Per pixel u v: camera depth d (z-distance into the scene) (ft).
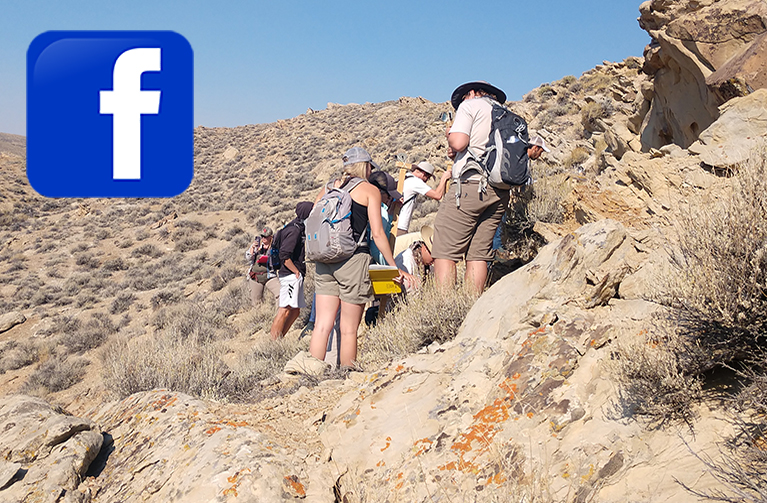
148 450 9.36
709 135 14.75
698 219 7.92
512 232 20.56
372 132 183.01
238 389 16.87
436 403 9.30
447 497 6.87
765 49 15.71
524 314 10.57
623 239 10.32
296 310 29.09
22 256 112.98
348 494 8.02
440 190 20.85
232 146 223.10
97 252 110.11
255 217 120.57
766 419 6.12
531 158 16.66
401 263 20.58
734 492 5.44
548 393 8.23
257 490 7.61
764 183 7.24
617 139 32.83
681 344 7.26
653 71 25.05
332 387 12.98
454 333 13.97
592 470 6.70
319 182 148.05
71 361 48.37
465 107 15.60
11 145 652.07
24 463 8.75
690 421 6.77
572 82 100.48
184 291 72.02
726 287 6.82
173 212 132.36
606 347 8.59
